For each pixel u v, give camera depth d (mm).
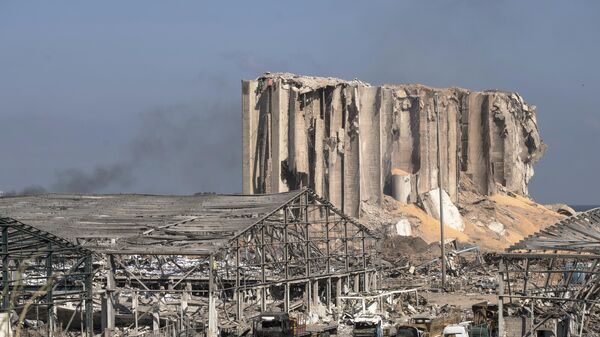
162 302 178000
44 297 146500
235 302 182125
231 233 181750
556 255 145250
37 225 197500
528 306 166250
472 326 162625
